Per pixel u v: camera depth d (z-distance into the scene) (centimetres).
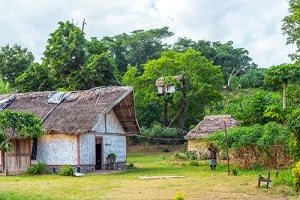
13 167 3262
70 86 4691
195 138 4175
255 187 1994
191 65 5853
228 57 10644
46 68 4794
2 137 2875
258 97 3503
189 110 6119
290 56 4466
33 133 2944
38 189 2045
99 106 3189
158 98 5978
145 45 9538
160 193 1853
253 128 3072
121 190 1977
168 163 3800
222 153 3197
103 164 3362
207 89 5809
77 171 3091
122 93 3281
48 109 3319
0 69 5947
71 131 3048
